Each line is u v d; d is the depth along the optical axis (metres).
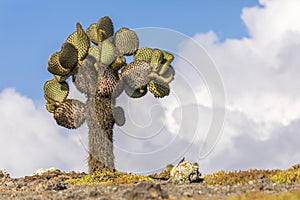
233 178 17.67
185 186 16.83
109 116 21.20
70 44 20.69
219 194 15.09
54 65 21.14
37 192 17.06
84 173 22.95
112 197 14.40
